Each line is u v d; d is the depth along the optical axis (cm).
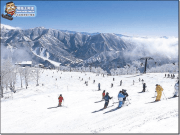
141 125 791
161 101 1346
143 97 1772
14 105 1967
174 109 960
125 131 757
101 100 1941
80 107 1642
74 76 7694
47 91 4500
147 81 4559
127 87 3447
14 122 1346
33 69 6012
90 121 1124
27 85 5644
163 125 716
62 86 5203
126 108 1312
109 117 1136
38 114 1534
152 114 959
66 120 1250
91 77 7212
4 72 4347
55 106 1825
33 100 2178
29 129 1138
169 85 3069
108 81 5700
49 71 9438
